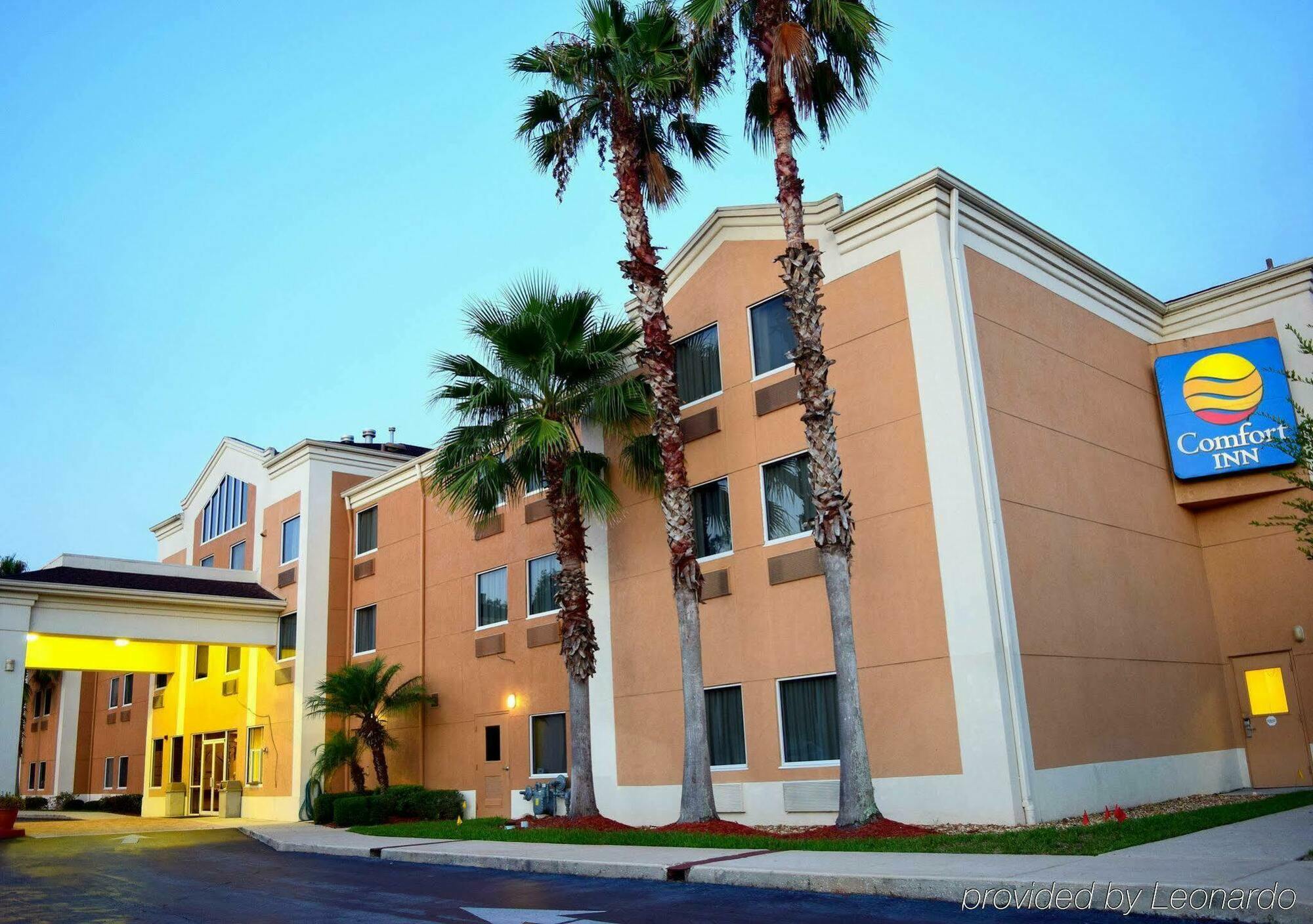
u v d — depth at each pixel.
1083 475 17.05
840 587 13.90
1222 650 19.44
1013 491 15.30
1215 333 19.94
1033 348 16.77
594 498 18.31
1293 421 18.53
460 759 24.84
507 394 18.73
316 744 28.41
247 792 30.88
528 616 23.44
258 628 30.28
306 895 11.93
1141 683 16.81
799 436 17.03
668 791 18.31
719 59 17.20
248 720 31.36
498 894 11.12
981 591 14.19
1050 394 16.88
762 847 12.66
